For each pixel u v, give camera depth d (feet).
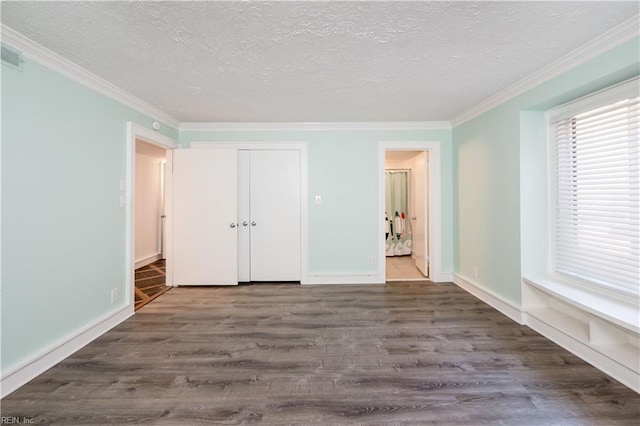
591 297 6.51
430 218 12.57
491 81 7.73
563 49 6.05
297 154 12.28
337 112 10.44
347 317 8.68
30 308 5.79
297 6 4.66
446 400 5.04
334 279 12.29
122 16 4.90
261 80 7.61
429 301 10.01
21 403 4.99
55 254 6.36
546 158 8.14
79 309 7.01
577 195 7.41
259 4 4.61
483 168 9.89
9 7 4.60
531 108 7.89
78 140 6.98
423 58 6.44
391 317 8.66
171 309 9.42
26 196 5.74
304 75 7.30
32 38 5.54
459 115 10.98
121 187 8.55
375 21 5.07
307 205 12.29
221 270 11.82
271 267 12.43
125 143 8.73
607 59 5.66
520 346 6.85
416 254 15.40
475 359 6.31
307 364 6.18
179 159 11.78
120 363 6.24
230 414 4.75
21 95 5.62
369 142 12.21
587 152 7.12
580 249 7.35
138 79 7.52
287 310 9.29
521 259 8.14
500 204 9.02
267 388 5.40
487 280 9.81
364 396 5.16
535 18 4.98
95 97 7.51
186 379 5.67
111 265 8.14
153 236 17.33
